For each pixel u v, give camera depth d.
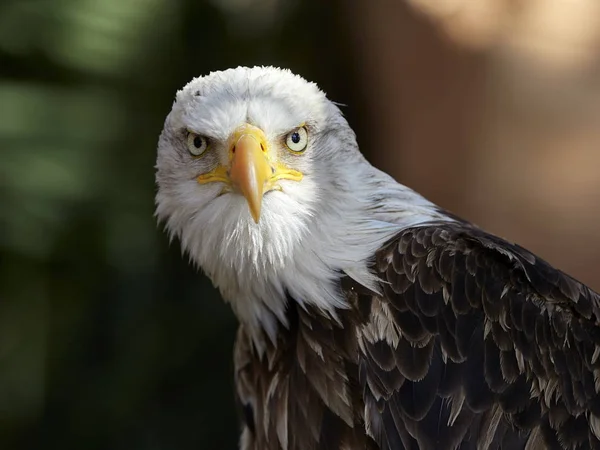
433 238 6.71
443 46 9.39
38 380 15.40
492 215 9.70
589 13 9.11
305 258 6.88
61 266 14.65
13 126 13.41
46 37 14.19
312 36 10.73
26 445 15.30
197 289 15.41
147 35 14.73
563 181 9.46
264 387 7.35
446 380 6.36
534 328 6.50
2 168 13.10
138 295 15.27
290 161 7.03
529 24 9.20
